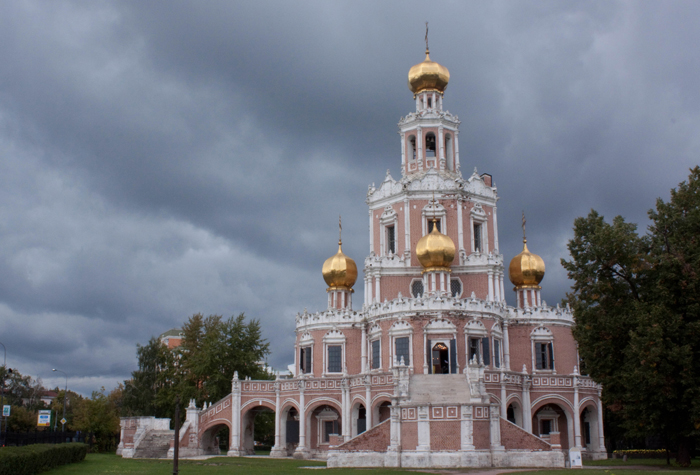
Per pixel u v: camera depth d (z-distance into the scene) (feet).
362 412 243.81
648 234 173.27
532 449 177.68
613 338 167.22
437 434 173.58
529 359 254.68
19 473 127.34
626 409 161.38
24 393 456.86
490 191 279.28
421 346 231.30
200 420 256.32
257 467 173.78
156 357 360.28
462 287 260.01
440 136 284.00
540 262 269.64
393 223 274.77
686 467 166.50
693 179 171.01
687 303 158.51
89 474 141.38
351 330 262.47
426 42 299.38
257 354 316.81
